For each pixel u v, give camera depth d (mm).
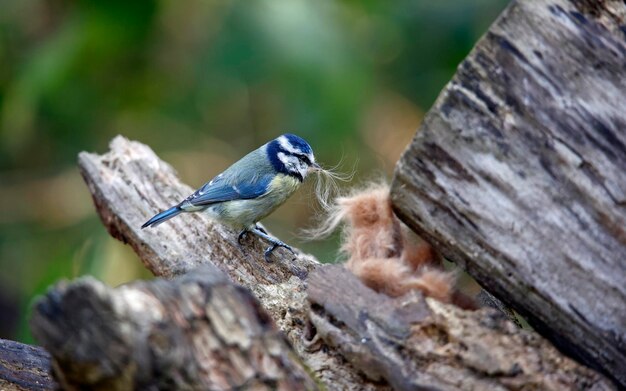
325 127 12938
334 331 5734
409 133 14758
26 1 14344
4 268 14641
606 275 5242
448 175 5547
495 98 5402
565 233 5312
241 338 4766
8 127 13688
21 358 6863
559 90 5305
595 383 5105
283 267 8250
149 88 14086
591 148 5246
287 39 12391
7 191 14641
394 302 5648
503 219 5441
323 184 11367
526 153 5355
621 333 5238
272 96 14477
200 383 4594
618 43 5254
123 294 4543
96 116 14242
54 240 14625
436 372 5258
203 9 13367
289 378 4832
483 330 5309
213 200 9867
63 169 14688
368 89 12984
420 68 14531
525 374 5113
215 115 14969
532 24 5344
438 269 6051
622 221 5191
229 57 12625
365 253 6199
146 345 4449
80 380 4559
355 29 13805
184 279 4949
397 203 5812
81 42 12883
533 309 5488
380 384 5602
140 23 13000
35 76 12938
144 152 10078
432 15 13891
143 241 8641
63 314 4426
